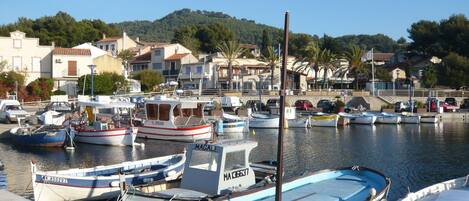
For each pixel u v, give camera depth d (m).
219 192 15.73
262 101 75.12
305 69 94.62
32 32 111.62
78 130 36.91
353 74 100.31
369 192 15.63
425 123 61.59
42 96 68.75
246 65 92.19
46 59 76.88
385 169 28.41
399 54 122.25
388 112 66.69
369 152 35.22
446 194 15.44
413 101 71.94
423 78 94.25
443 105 70.94
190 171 16.56
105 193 18.36
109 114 43.03
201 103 41.31
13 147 34.84
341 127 56.41
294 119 54.94
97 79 71.38
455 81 89.00
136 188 16.16
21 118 44.59
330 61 91.06
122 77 75.56
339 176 18.42
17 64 74.69
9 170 26.14
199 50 135.12
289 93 79.31
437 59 109.62
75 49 79.38
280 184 11.26
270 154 33.91
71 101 57.28
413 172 27.53
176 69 95.31
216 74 90.31
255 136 45.62
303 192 16.12
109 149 34.56
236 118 49.91
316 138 44.31
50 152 32.88
